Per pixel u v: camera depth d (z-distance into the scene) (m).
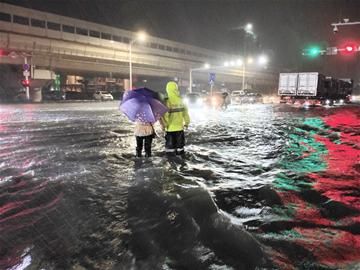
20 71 48.47
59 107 33.41
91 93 61.06
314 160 7.97
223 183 5.96
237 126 15.62
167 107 7.90
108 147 9.62
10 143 10.28
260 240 3.75
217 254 3.42
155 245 3.61
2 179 6.11
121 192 5.36
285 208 4.77
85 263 3.27
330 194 5.38
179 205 4.71
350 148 9.69
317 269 3.17
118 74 70.94
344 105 41.69
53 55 51.97
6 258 3.36
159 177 6.24
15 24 46.94
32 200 5.01
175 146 8.45
